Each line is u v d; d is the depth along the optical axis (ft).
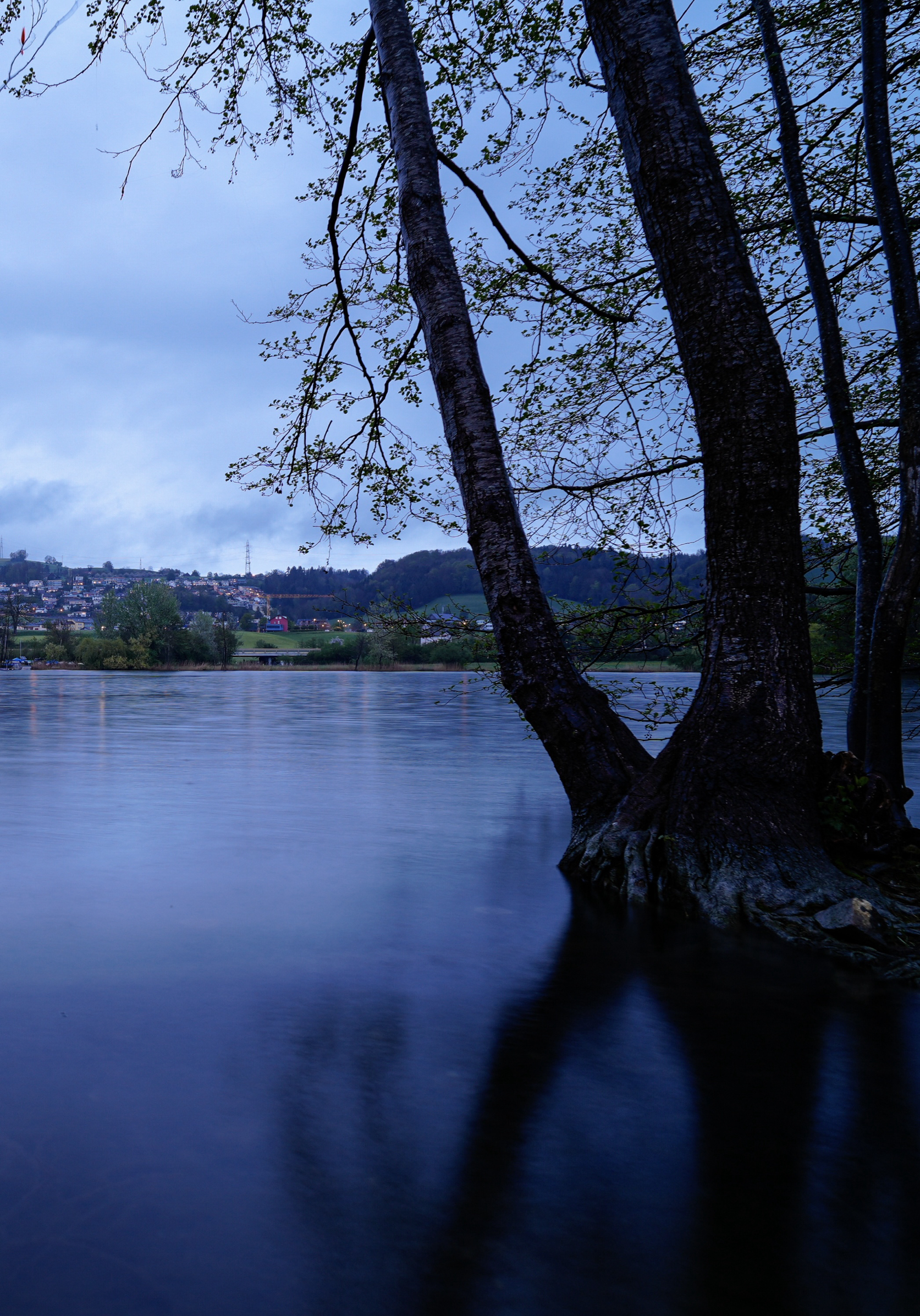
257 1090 10.25
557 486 28.94
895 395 28.22
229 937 17.13
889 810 21.11
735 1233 7.57
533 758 56.85
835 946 16.57
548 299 28.91
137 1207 7.68
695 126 20.35
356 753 59.67
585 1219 7.73
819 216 25.98
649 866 20.31
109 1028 12.23
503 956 16.28
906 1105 10.22
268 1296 6.51
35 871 22.97
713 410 20.52
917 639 27.73
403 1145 9.00
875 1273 7.03
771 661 20.21
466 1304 6.50
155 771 48.08
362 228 29.01
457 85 27.17
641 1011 13.44
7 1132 9.06
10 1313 6.19
